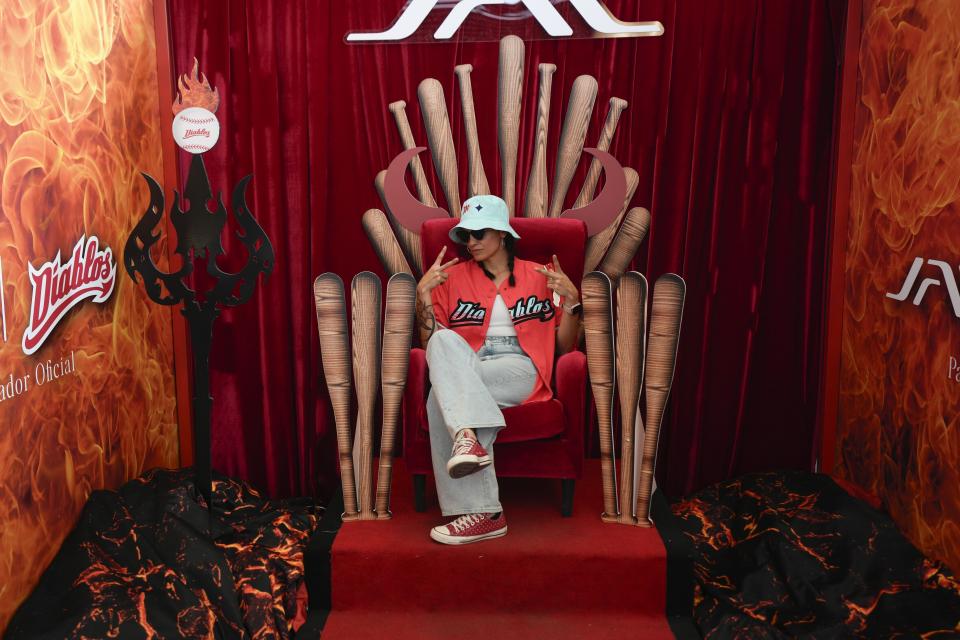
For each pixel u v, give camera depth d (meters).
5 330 1.91
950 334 2.21
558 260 2.56
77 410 2.27
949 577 2.14
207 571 2.20
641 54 2.77
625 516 2.39
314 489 3.00
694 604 2.27
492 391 2.34
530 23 2.78
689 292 2.88
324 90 2.80
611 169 2.82
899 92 2.49
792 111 2.79
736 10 2.73
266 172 2.82
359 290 2.42
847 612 2.08
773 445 3.01
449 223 2.58
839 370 2.94
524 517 2.44
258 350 2.93
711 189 2.84
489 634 2.13
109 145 2.46
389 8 2.77
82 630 1.87
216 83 2.79
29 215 2.01
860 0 2.74
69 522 2.23
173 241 2.90
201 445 2.44
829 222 2.88
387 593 2.24
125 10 2.56
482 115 2.84
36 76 2.05
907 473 2.45
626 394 2.37
